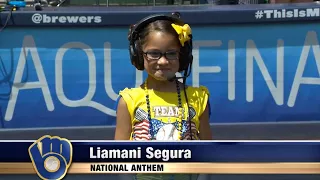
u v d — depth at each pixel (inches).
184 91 186.9
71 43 279.1
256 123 286.5
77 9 288.8
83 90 282.2
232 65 283.3
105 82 282.5
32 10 284.5
